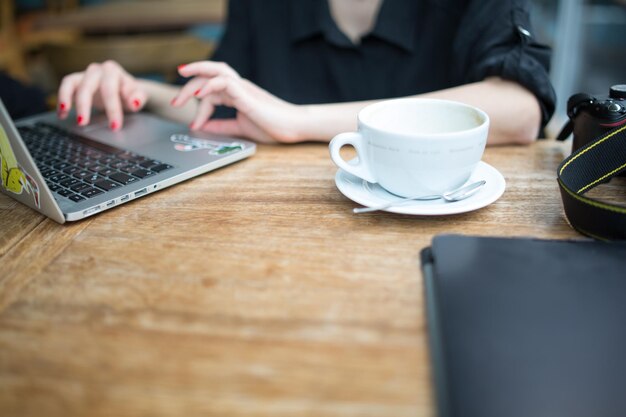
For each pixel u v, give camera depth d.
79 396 0.32
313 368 0.33
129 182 0.60
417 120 0.58
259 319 0.38
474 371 0.32
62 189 0.59
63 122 0.86
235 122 0.83
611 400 0.30
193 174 0.64
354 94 1.19
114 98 0.83
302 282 0.42
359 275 0.43
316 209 0.55
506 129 0.73
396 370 0.33
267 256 0.46
